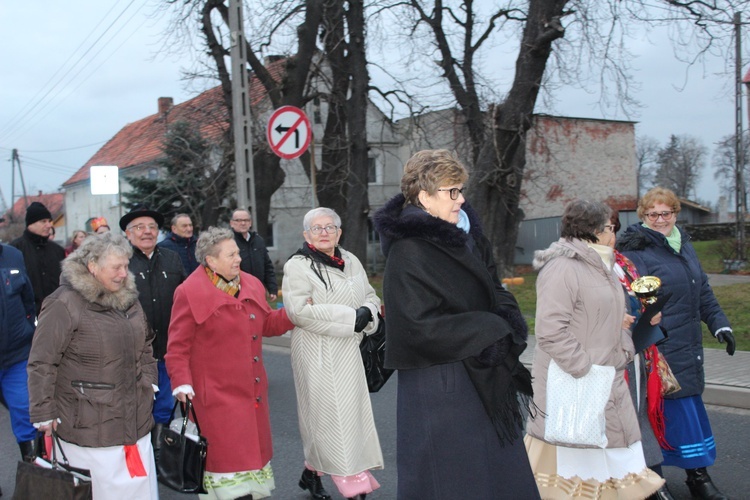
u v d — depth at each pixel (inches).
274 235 1272.1
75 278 152.1
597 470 149.9
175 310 169.6
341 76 730.2
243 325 170.4
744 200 857.5
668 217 182.5
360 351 182.1
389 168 1275.8
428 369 116.2
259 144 671.1
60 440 153.1
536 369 158.4
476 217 128.3
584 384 144.5
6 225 1800.0
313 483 193.8
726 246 843.4
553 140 1196.5
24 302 225.1
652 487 148.7
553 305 145.3
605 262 152.1
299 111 381.7
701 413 179.5
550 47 542.6
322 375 175.8
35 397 147.7
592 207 150.6
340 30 691.4
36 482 140.9
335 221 182.4
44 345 149.3
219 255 169.2
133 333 158.1
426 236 114.0
